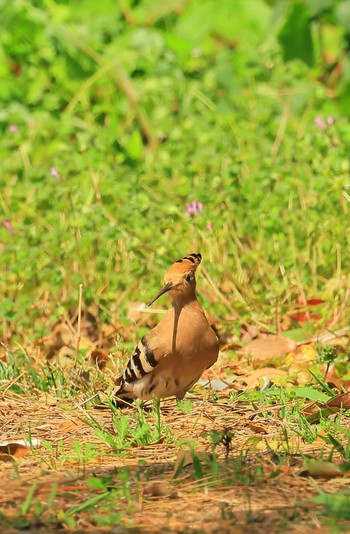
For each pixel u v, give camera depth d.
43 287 13.57
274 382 11.20
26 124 17.89
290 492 7.66
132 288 13.70
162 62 18.95
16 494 7.73
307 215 13.88
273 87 17.97
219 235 13.65
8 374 11.56
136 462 8.64
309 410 10.03
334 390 10.80
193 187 14.58
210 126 16.73
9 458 8.85
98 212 13.55
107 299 13.18
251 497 7.56
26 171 15.70
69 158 14.77
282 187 14.05
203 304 13.16
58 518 7.11
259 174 14.14
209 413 10.16
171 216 14.01
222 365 12.12
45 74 19.72
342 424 9.71
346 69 17.97
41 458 8.67
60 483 7.95
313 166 14.39
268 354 12.32
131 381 10.21
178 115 18.19
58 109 18.95
